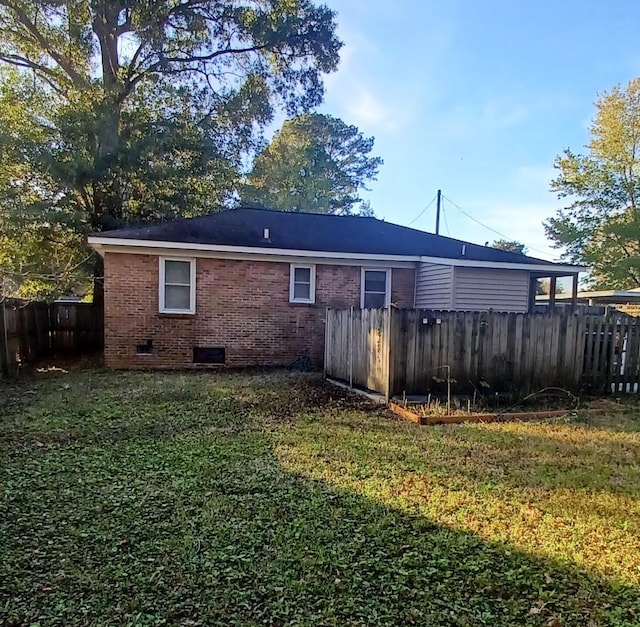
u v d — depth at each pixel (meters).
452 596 2.62
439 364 7.90
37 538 3.19
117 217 16.16
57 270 16.38
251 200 24.86
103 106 15.95
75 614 2.43
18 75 17.88
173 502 3.79
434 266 13.02
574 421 6.71
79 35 16.94
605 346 8.55
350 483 4.24
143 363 11.72
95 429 6.00
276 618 2.41
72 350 15.08
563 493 4.08
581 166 27.94
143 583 2.68
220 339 12.15
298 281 12.73
